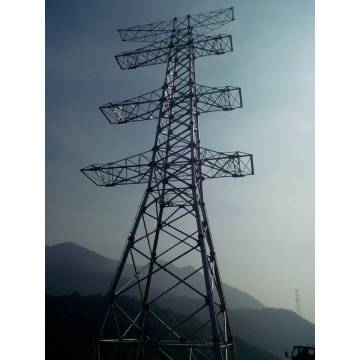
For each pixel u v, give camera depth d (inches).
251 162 723.4
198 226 653.3
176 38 957.8
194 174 724.0
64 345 1754.4
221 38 909.2
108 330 1534.2
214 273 730.2
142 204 713.6
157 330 1871.3
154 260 692.1
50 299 2385.6
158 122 809.5
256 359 2770.7
